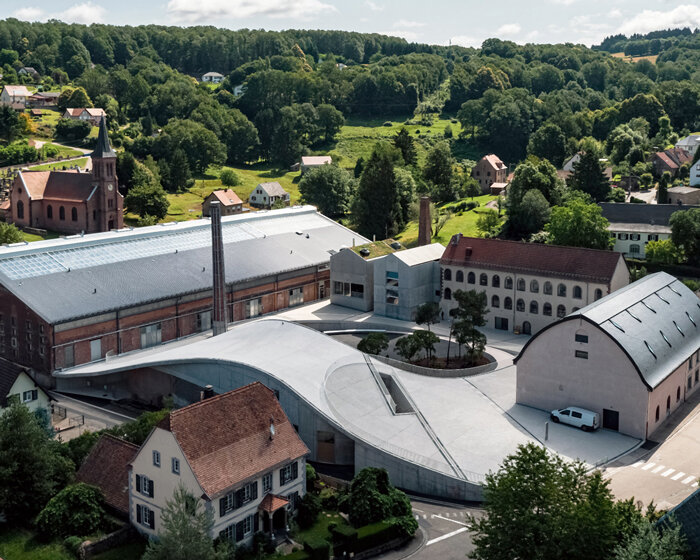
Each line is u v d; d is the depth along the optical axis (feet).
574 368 274.77
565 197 552.00
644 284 323.78
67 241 378.73
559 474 163.32
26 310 327.67
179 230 428.97
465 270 394.73
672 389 286.05
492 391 301.43
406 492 239.71
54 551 196.03
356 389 274.57
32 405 269.03
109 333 341.00
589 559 150.61
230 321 396.37
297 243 456.86
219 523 191.62
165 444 194.08
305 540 199.82
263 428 211.00
